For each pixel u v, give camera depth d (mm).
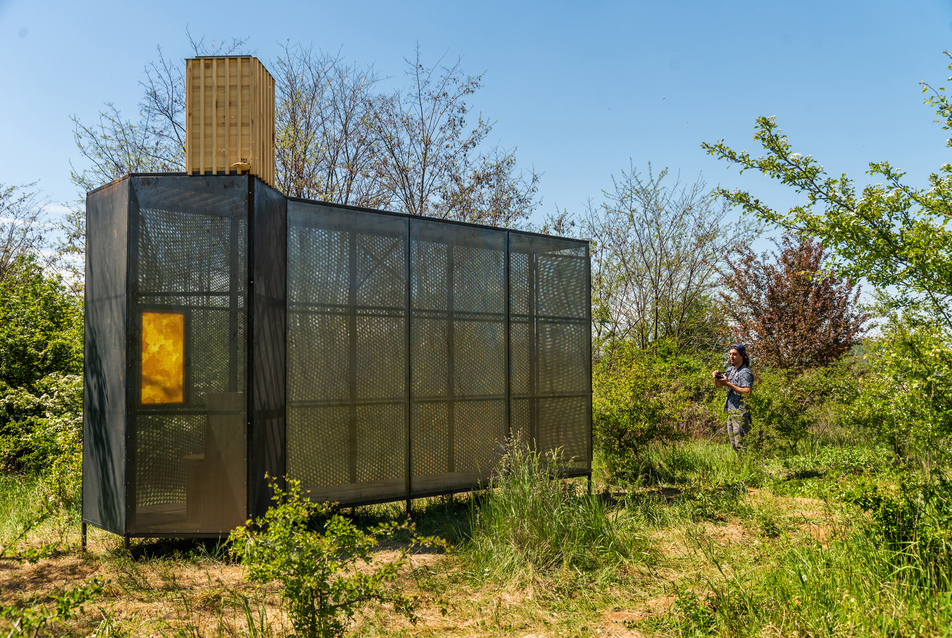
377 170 14156
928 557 3615
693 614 3471
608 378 8727
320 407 5625
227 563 4730
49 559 4867
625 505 6191
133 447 4832
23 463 8500
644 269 14109
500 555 4648
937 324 4285
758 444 8766
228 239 4953
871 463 7379
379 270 6066
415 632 3557
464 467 6480
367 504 5883
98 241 5273
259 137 5109
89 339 5320
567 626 3648
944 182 4133
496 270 6879
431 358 6344
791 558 4285
